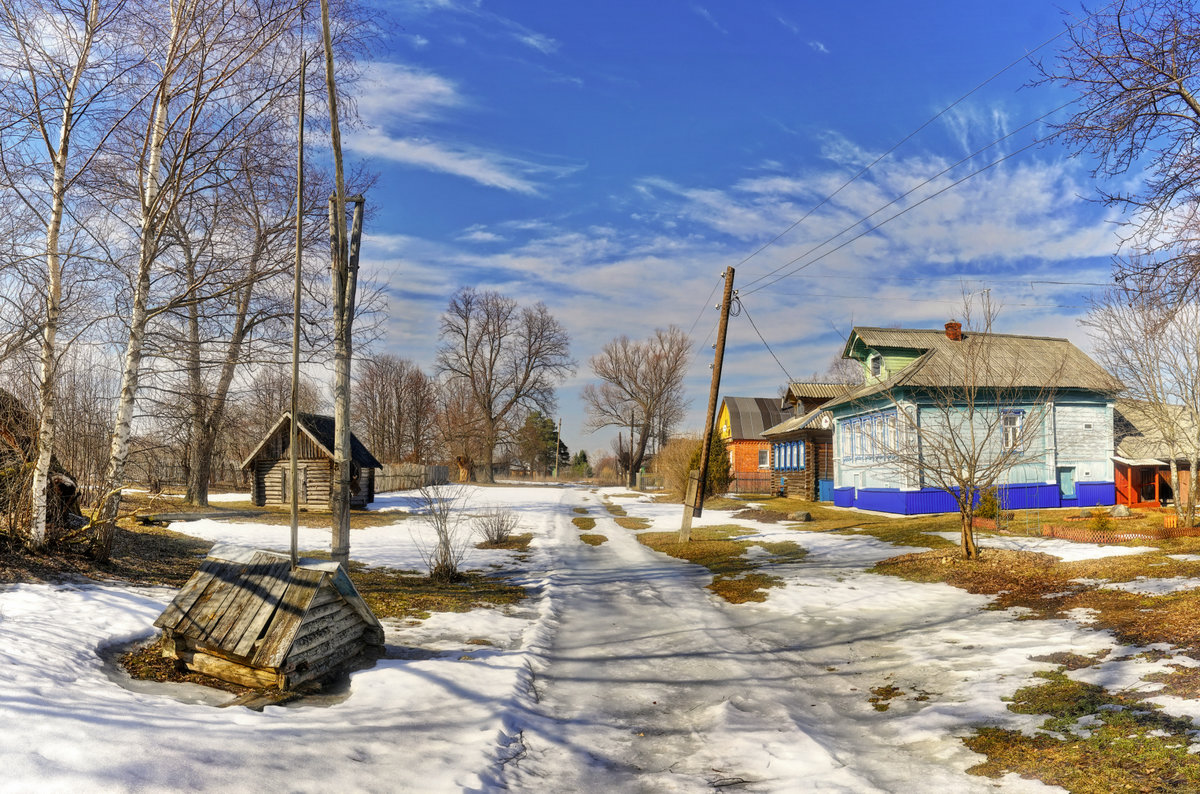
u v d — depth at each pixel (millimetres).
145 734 4941
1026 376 24438
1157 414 19344
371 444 65938
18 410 11992
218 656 7336
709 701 7578
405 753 5496
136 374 11828
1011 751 5648
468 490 47562
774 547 19422
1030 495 24875
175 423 13961
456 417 68562
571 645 9891
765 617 11570
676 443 47656
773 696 7742
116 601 9273
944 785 5164
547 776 5531
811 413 35438
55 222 10836
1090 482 25641
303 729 5676
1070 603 10344
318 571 7496
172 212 11812
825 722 6941
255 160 12688
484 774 5266
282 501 28219
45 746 4484
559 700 7555
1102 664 7445
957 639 9359
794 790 5207
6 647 6746
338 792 4633
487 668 8047
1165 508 24391
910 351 26719
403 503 33688
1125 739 5469
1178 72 9203
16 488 11445
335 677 7645
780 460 41312
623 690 7973
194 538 17297
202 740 5023
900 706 7227
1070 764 5207
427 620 10664
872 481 27047
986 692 7148
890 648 9352
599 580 15383
